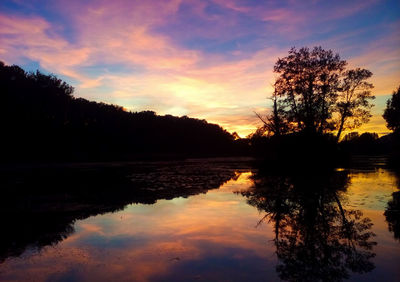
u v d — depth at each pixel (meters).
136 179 21.50
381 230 8.54
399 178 21.09
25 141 45.16
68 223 9.40
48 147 49.44
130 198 13.78
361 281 5.32
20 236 8.04
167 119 99.31
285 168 31.31
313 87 31.50
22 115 44.22
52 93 50.19
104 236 8.02
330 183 18.56
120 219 9.88
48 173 26.31
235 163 44.75
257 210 11.23
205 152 100.38
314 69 31.28
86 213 10.80
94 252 6.79
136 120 84.25
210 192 15.54
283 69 32.78
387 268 5.89
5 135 42.06
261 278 5.45
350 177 22.08
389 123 57.78
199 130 106.69
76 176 23.58
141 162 47.34
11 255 6.64
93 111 65.12
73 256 6.55
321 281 5.34
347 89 31.58
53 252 6.80
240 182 19.84
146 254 6.64
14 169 31.22
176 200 13.31
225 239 7.72
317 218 9.95
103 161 49.66
